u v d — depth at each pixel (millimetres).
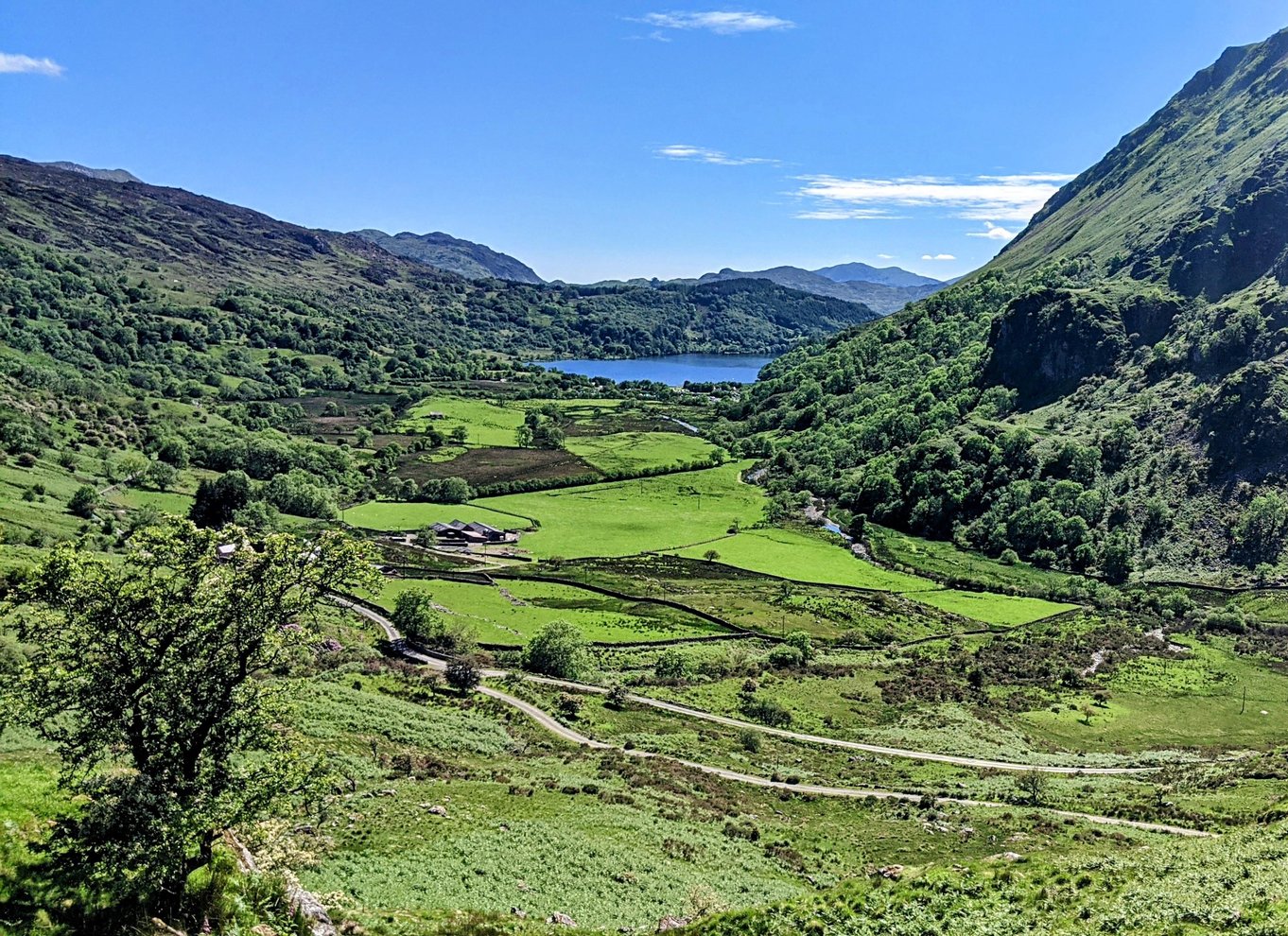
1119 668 114250
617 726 80062
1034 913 29578
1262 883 27188
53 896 21641
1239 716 98312
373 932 28125
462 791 51438
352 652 89312
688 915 35281
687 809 55562
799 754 78000
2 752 35750
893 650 119688
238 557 27703
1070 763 79375
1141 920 26781
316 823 39781
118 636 25250
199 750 26438
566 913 35344
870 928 30016
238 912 24328
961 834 53969
